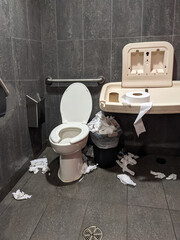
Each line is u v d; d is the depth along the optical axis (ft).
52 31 6.79
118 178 5.98
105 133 6.06
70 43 6.77
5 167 5.26
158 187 5.58
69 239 4.09
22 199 5.18
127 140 7.29
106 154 6.33
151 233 4.20
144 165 6.65
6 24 5.03
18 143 5.87
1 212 4.78
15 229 4.33
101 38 6.51
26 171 6.40
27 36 6.04
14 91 5.51
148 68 6.03
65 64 6.99
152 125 6.99
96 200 5.15
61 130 6.15
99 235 4.17
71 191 5.48
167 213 4.70
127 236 4.14
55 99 7.39
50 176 6.14
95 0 6.24
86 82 6.98
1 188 5.11
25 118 6.21
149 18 6.09
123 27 6.29
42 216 4.66
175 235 4.15
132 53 6.08
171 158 7.05
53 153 7.49
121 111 4.99
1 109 4.89
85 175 6.15
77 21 6.53
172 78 6.34
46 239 4.11
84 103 6.73
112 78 6.79
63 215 4.69
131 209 4.83
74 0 6.37
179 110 4.71
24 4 5.79
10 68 5.28
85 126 6.31
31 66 6.37
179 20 5.96
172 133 6.98
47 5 6.60
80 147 5.66
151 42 5.86
